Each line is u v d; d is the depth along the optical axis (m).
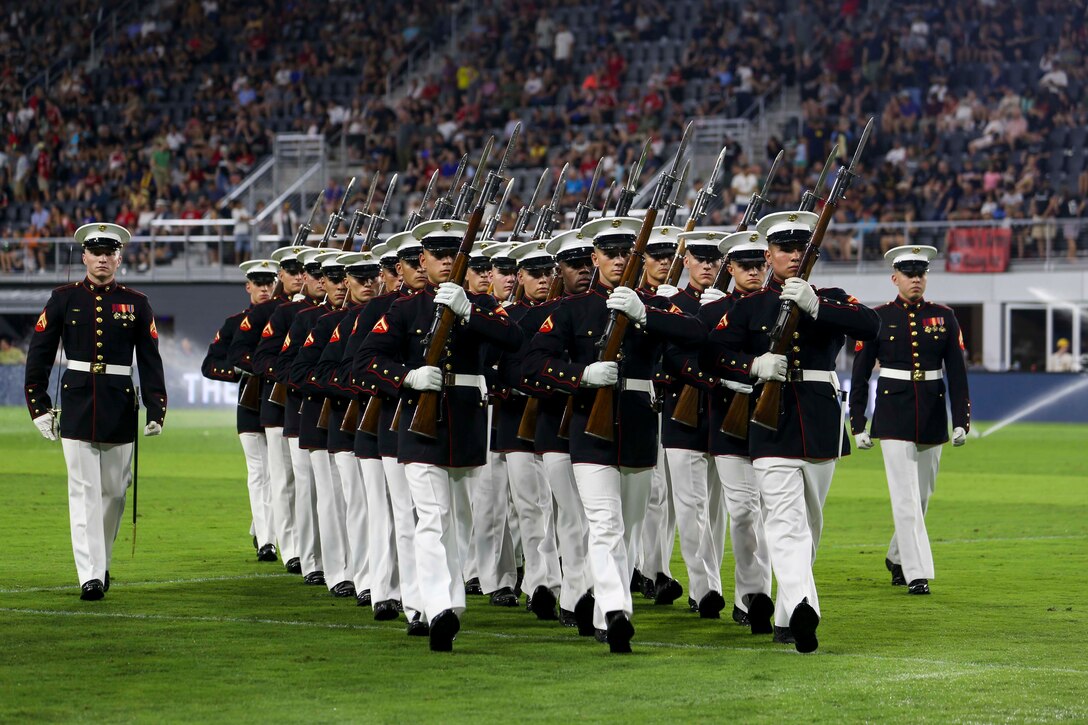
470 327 12.43
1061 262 47.75
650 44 60.19
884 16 58.06
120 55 65.25
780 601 12.76
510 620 14.23
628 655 12.21
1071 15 57.03
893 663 11.86
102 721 9.85
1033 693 10.71
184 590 16.12
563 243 13.01
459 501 13.34
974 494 27.42
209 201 56.06
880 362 16.55
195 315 50.47
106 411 15.41
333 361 14.91
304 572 16.78
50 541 20.12
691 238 15.34
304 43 63.97
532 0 62.62
